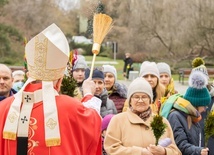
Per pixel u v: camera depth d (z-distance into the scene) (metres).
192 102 6.71
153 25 46.59
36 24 48.00
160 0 46.28
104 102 7.79
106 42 49.84
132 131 6.04
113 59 51.62
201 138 7.09
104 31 5.18
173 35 45.69
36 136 4.14
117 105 8.70
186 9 44.84
